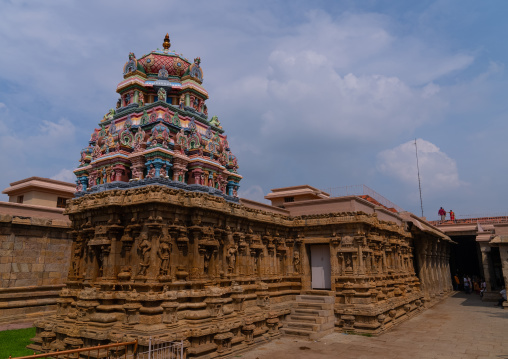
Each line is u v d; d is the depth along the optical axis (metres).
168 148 18.62
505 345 17.50
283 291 22.55
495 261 45.50
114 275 15.15
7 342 16.27
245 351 16.23
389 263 26.42
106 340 13.56
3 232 21.00
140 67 22.14
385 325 21.25
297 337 18.95
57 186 30.61
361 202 23.83
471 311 28.97
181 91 22.62
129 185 17.91
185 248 15.77
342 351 16.36
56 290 23.31
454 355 15.77
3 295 20.52
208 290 15.91
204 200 16.48
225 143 24.38
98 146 20.03
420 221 34.56
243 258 19.66
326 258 23.44
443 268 43.00
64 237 24.12
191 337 14.16
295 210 25.00
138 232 15.16
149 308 13.76
